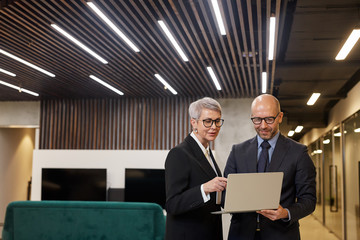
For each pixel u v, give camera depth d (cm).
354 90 793
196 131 251
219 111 244
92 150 912
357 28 516
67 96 982
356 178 774
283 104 1023
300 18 560
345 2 508
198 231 236
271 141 249
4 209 1091
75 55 641
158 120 987
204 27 521
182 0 432
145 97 988
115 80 811
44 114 1029
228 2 429
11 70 735
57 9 463
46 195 901
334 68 750
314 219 1310
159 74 753
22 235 332
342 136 903
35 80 812
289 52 699
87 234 326
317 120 1076
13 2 445
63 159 918
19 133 1180
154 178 868
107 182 895
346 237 877
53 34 536
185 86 852
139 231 322
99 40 559
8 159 1119
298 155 242
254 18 501
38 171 924
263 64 694
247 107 965
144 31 538
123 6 462
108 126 1002
